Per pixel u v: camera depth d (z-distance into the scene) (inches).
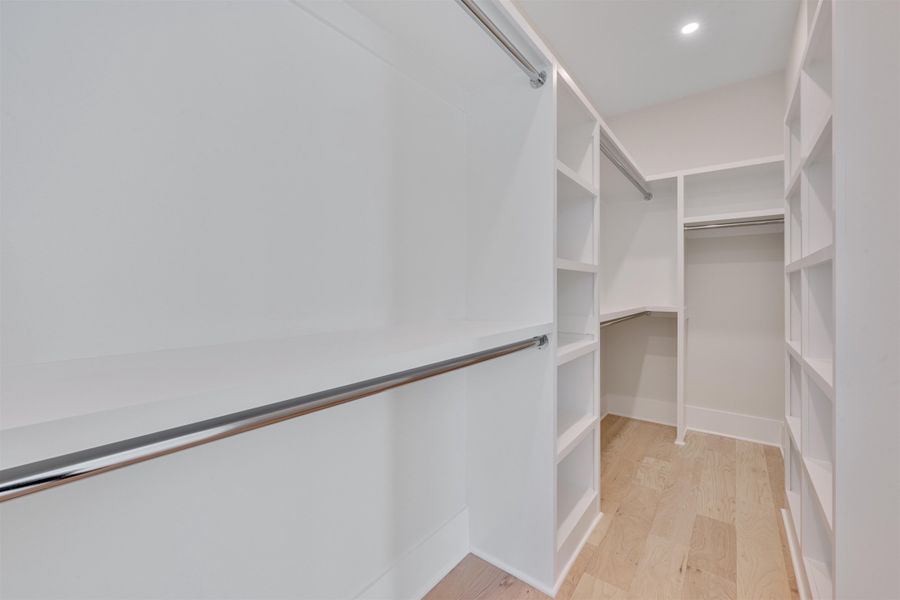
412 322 49.1
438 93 52.3
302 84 36.9
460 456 57.0
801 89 48.6
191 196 29.3
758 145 97.3
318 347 30.4
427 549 51.1
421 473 50.3
